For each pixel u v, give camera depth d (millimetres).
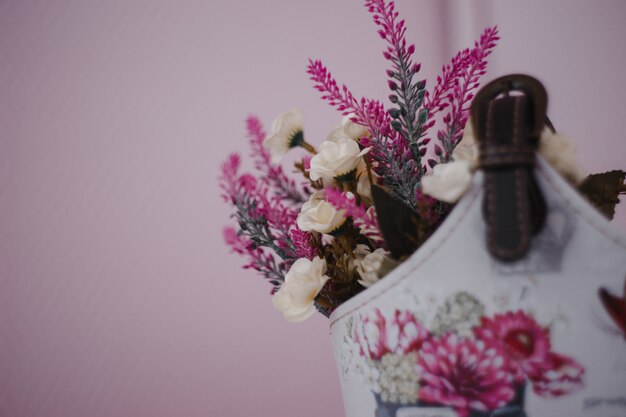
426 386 323
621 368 307
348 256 392
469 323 314
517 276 309
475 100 327
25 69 786
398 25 395
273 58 809
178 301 763
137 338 751
